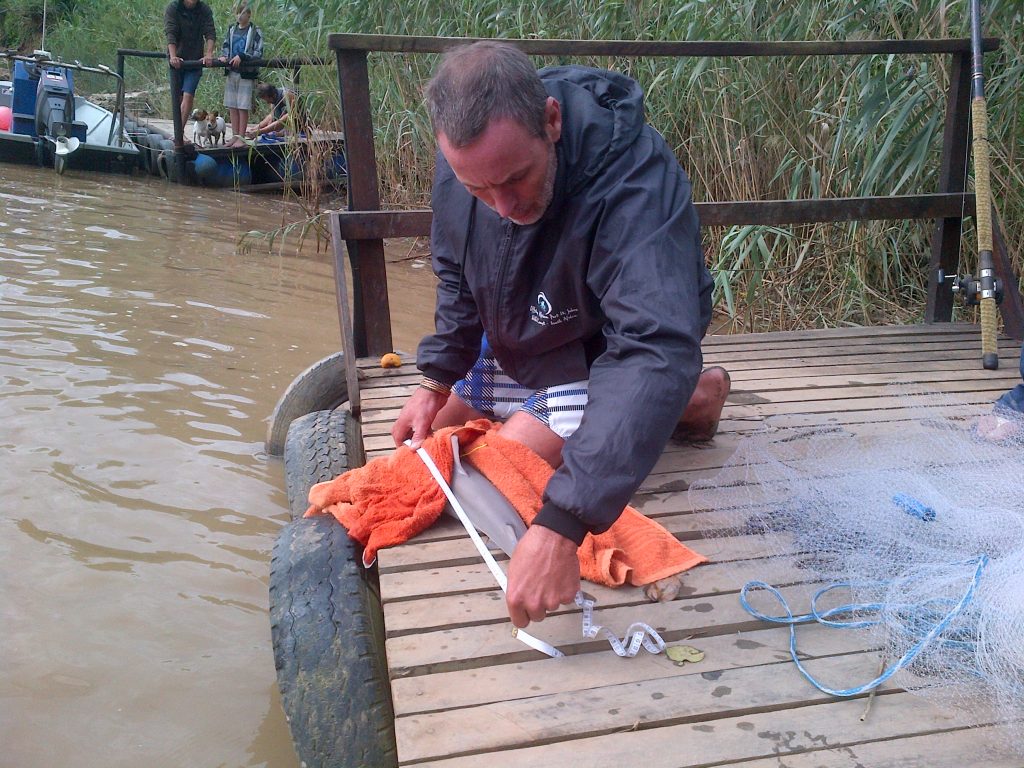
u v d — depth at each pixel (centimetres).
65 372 408
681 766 149
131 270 594
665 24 543
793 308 521
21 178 935
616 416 162
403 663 172
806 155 516
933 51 395
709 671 171
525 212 187
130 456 338
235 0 1060
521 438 226
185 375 417
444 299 239
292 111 805
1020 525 191
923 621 175
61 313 489
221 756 207
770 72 510
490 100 165
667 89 544
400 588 196
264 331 488
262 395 402
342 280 330
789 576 201
